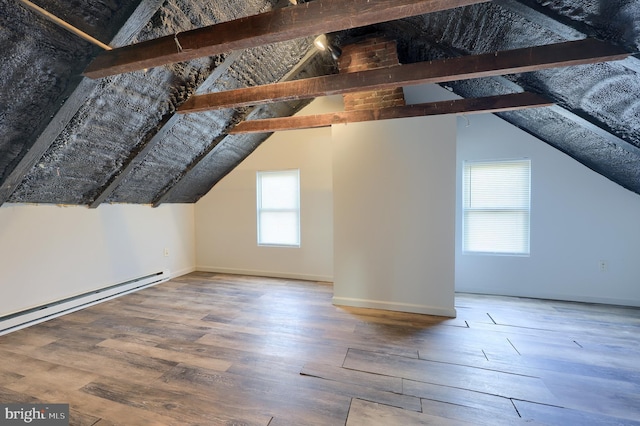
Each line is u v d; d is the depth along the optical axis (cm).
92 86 211
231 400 172
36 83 191
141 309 320
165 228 445
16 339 247
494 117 359
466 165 375
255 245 473
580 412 162
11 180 237
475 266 372
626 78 193
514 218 361
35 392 178
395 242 310
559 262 344
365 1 139
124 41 192
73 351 228
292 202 459
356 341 245
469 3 129
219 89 299
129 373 199
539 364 209
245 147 447
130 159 304
